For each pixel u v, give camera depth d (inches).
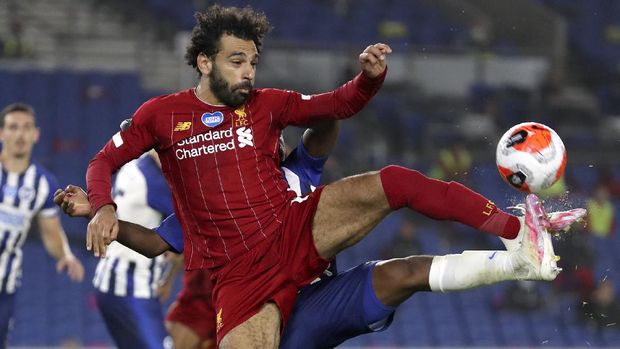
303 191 669.3
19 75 2384.4
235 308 604.1
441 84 2497.5
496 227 582.9
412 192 593.6
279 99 624.4
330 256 616.7
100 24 2620.6
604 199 2192.4
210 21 615.8
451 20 2834.6
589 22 2947.8
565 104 2546.8
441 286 603.5
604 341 1984.5
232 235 611.5
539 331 2016.5
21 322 1923.0
